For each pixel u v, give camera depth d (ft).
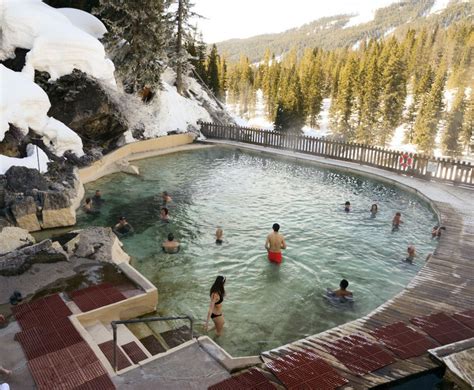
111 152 84.79
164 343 29.43
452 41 327.26
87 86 78.54
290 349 27.14
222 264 42.98
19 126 62.64
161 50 105.09
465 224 53.93
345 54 361.51
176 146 107.04
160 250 45.75
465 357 25.82
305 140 97.86
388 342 28.12
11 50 76.28
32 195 48.88
